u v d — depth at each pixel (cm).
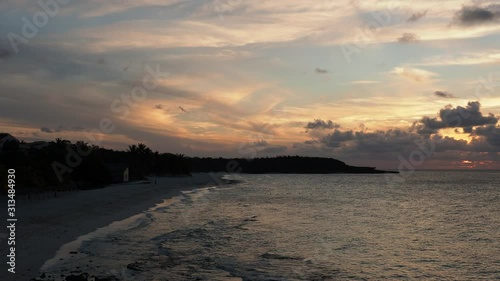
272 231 3525
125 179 10444
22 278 1723
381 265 2447
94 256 2227
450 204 7081
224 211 5125
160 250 2484
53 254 2197
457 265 2494
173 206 5441
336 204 6731
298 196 8462
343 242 3158
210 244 2784
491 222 4691
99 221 3553
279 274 2094
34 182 5897
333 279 2091
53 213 3762
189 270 2067
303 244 2984
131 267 2038
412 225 4322
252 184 14112
